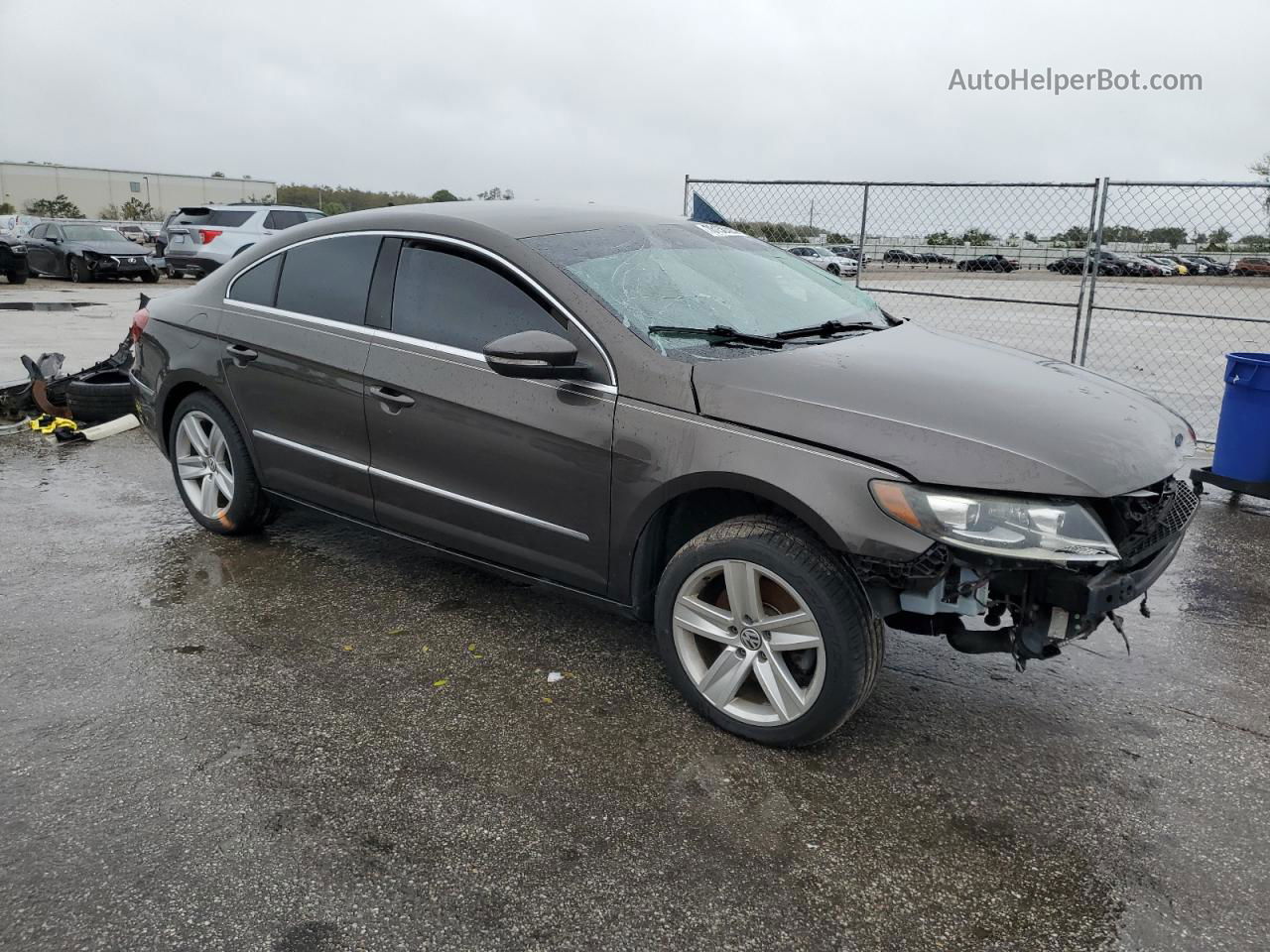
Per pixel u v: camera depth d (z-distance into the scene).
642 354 3.12
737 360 3.08
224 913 2.27
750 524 2.94
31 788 2.73
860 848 2.55
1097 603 2.64
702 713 3.15
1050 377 3.31
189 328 4.56
